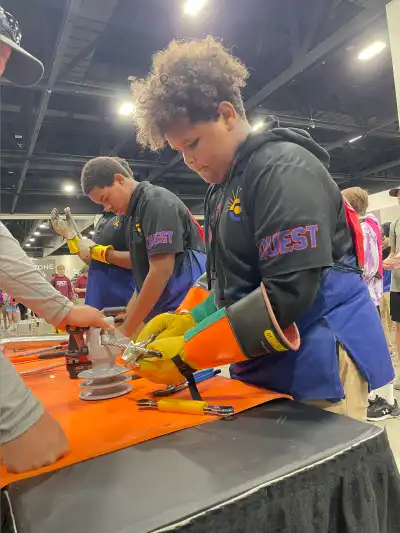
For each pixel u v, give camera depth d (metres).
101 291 1.78
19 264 0.70
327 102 4.88
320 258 0.62
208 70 0.70
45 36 3.31
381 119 5.29
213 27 3.25
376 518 0.54
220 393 0.76
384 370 0.77
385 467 0.56
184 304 0.98
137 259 1.47
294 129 0.74
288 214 0.63
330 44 3.14
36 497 0.45
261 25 3.46
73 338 1.01
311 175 0.66
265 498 0.45
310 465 0.49
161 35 3.48
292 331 0.69
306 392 0.73
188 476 0.47
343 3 3.12
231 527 0.42
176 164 6.31
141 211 1.38
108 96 4.00
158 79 0.72
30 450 0.51
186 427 0.62
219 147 0.74
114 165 1.45
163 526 0.39
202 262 1.46
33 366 1.15
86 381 0.87
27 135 5.08
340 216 0.76
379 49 3.56
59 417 0.70
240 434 0.58
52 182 7.34
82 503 0.43
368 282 2.08
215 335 0.67
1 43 0.57
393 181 8.62
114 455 0.54
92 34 3.36
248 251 0.75
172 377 0.73
